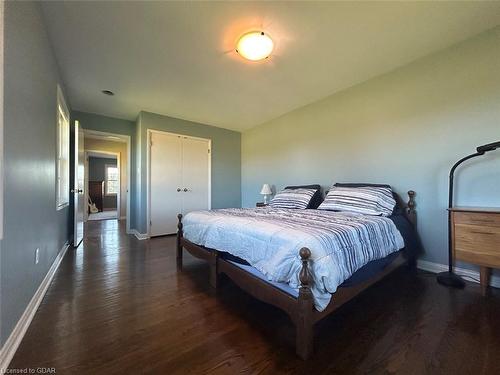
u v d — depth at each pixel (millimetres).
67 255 2898
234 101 3453
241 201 5145
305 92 3143
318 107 3412
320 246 1234
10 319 1162
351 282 1399
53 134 2244
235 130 5059
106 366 1075
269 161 4383
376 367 1065
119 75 2650
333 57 2328
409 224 2312
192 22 1835
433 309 1575
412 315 1502
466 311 1545
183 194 4344
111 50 2186
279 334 1327
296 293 1244
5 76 1142
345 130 3055
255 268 1531
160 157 4082
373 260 1611
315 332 1331
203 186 4605
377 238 1693
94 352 1165
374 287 1935
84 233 4363
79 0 1616
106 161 9023
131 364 1089
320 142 3387
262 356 1147
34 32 1580
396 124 2553
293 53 2256
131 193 4445
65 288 1924
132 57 2303
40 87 1746
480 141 2010
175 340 1267
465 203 2086
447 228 2199
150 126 3961
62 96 2668
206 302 1703
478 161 2018
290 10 1720
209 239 2014
